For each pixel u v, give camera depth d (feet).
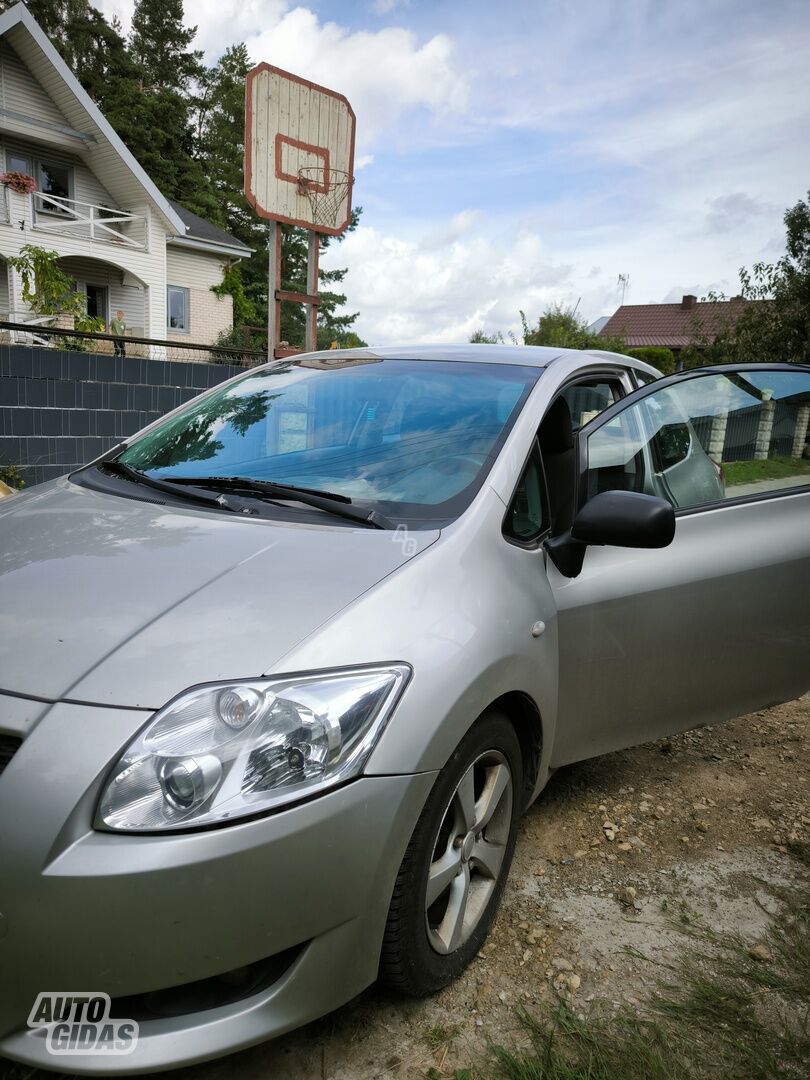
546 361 8.89
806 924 7.36
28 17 59.93
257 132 28.81
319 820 4.83
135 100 123.65
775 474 9.71
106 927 4.41
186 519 6.89
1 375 23.36
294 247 132.57
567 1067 5.57
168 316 77.97
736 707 9.46
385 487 7.27
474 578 6.30
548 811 9.19
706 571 8.43
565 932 7.11
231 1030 4.79
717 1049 5.86
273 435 8.55
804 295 49.44
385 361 9.53
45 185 67.56
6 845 4.43
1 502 8.00
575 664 7.49
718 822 9.08
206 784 4.60
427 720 5.36
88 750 4.57
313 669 5.04
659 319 152.46
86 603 5.48
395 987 5.84
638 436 8.52
